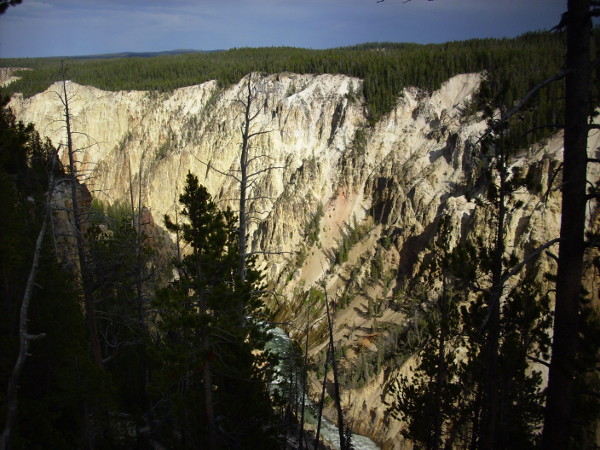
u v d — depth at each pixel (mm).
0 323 18297
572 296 6941
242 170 18500
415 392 22297
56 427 18531
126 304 25141
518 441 17219
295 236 87812
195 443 15789
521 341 17891
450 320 20094
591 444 12172
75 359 17000
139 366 23922
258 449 17375
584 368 6980
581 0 6426
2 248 16031
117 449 18125
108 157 126188
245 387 17828
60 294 21250
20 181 20781
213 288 15312
